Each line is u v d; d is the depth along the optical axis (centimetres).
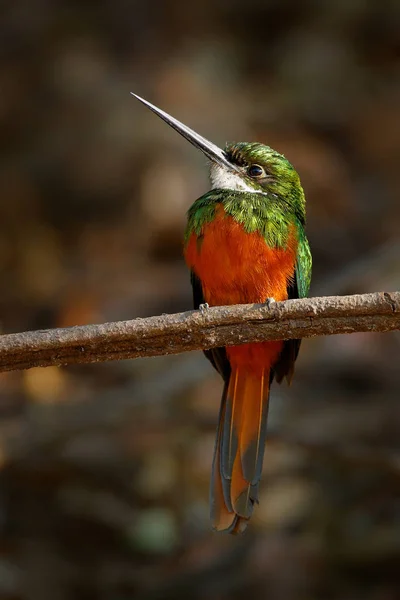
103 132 1399
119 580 970
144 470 1062
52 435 1038
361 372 1174
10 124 1456
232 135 1400
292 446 1048
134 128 1391
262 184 794
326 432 1027
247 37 1652
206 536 1015
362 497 1027
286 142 1418
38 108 1472
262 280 730
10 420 1068
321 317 587
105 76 1497
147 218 1323
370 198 1401
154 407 1066
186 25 1634
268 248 725
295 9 1684
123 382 1153
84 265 1315
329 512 1013
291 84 1540
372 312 581
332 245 1334
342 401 1131
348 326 588
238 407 730
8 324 1245
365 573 954
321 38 1633
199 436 1074
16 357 592
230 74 1539
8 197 1380
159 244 1322
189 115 1406
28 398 1119
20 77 1516
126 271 1298
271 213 738
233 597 942
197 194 1326
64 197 1377
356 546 960
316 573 955
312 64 1568
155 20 1630
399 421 1070
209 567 978
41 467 1036
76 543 1014
